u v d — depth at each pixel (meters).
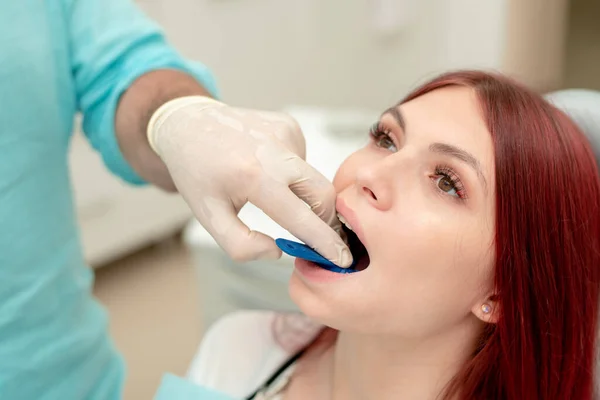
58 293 0.70
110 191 1.86
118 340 1.70
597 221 0.59
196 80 0.74
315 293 0.55
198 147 0.58
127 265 2.08
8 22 0.63
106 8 0.74
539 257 0.56
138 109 0.67
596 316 0.61
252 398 0.75
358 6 2.14
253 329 0.86
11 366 0.66
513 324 0.57
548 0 1.96
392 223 0.54
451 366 0.61
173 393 0.70
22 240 0.65
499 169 0.53
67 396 0.72
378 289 0.54
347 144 1.27
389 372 0.62
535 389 0.59
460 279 0.55
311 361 0.76
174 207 2.13
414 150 0.55
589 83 2.59
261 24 2.12
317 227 0.54
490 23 1.83
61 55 0.70
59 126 0.70
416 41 2.05
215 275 1.15
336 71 2.32
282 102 2.32
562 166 0.56
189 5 1.87
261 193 0.55
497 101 0.57
